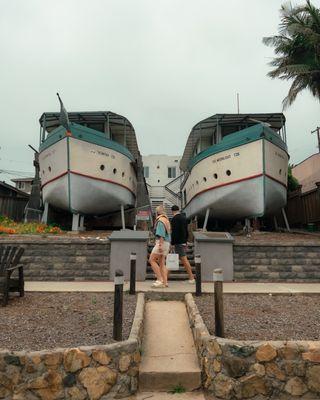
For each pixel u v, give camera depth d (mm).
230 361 3660
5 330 4625
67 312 5539
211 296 6719
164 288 7090
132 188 19125
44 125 17312
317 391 3561
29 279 8570
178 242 7855
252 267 8727
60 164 15266
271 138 15031
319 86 16656
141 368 3953
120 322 4207
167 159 33188
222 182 15773
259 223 19719
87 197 15805
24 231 13258
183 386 3840
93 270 8656
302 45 16922
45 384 3461
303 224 19234
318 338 4309
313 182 25562
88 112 16750
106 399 3527
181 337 4840
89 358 3564
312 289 7379
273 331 4598
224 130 18031
